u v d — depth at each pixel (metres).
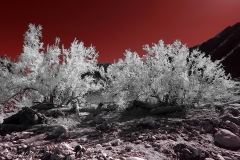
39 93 9.34
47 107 8.77
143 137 4.78
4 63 8.72
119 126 6.21
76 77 9.62
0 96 7.92
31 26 8.87
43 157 3.63
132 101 9.23
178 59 8.84
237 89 11.60
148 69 8.95
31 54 8.80
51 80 8.54
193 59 9.22
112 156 3.48
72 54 9.62
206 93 8.66
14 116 7.13
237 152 4.11
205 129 5.48
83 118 8.02
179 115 7.57
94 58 10.37
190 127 5.64
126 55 9.58
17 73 8.73
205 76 9.09
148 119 6.76
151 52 9.11
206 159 3.50
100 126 6.03
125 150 3.86
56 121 7.06
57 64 9.30
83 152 3.69
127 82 8.88
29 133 5.77
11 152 4.12
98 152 3.70
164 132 5.18
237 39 57.72
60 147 3.73
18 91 8.60
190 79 8.66
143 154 3.64
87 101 10.28
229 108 7.31
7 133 6.17
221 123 5.77
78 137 5.23
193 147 3.90
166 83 8.35
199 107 8.81
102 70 10.74
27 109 7.11
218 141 4.66
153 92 8.80
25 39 8.83
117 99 9.47
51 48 9.06
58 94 9.30
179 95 8.33
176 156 3.62
